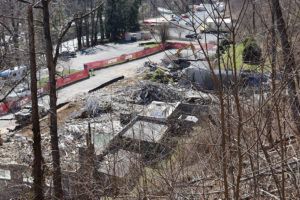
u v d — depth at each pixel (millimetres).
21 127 22344
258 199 4172
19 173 11430
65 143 15891
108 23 60031
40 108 23328
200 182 5016
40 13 14844
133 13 58656
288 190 4344
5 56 12484
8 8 12453
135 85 28812
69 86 34406
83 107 25797
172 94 25734
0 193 11344
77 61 47781
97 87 33219
